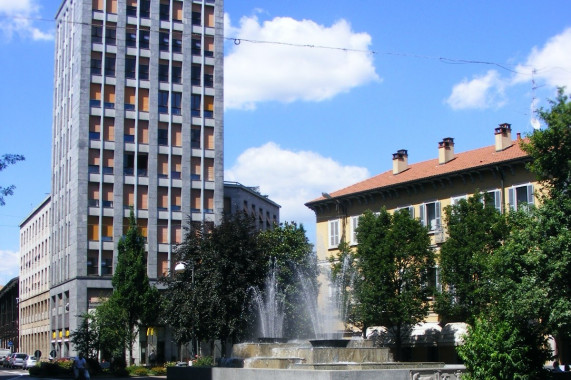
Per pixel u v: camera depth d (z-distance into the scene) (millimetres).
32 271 103188
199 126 77062
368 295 46250
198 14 78812
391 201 56438
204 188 76188
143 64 75312
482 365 23188
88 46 73125
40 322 93125
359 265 47844
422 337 49812
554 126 25500
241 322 44656
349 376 23078
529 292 24531
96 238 70812
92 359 50719
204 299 44156
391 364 27469
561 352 40281
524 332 24359
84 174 71125
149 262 72125
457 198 51281
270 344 33938
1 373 63500
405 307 45344
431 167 56156
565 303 24031
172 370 34688
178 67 77000
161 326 63781
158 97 75375
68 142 77125
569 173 25375
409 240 47031
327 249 61250
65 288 73688
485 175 49562
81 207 70562
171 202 74375
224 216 48062
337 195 61844
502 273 26438
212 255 44906
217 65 78812
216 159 77188
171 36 76938
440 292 45844
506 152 50094
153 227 72812
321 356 29797
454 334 47250
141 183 73312
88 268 70062
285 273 48406
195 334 45500
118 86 73625
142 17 75938
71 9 79500
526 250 25891
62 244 77062
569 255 24219
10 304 132125
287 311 47531
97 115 72562
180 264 43750
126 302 58562
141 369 52094
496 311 25906
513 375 23031
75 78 74562
